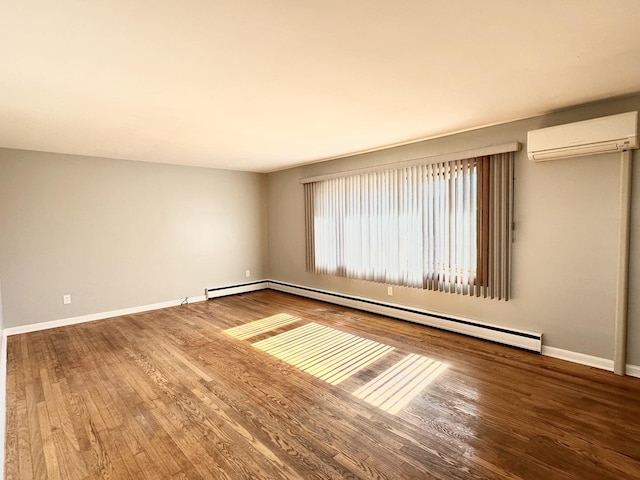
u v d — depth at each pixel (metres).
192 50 1.86
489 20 1.60
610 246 2.92
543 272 3.30
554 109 3.02
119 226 5.05
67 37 1.69
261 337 4.00
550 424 2.21
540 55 1.98
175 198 5.61
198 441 2.12
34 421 2.36
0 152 4.14
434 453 1.97
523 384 2.74
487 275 3.62
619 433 2.11
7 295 4.20
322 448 2.03
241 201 6.46
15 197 4.25
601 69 2.18
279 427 2.25
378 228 4.70
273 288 6.73
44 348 3.72
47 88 2.33
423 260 4.18
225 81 2.29
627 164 2.75
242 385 2.83
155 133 3.61
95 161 4.83
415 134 3.84
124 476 1.84
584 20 1.61
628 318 2.86
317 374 3.01
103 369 3.17
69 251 4.64
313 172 5.76
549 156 3.04
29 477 1.84
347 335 3.99
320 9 1.49
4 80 2.19
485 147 3.53
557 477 1.77
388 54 1.94
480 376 2.89
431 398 2.56
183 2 1.42
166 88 2.39
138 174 5.22
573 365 3.08
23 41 1.72
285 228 6.45
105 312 4.93
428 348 3.54
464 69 2.16
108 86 2.32
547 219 3.25
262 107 2.83
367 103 2.77
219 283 6.18
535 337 3.33
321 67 2.10
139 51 1.86
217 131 3.57
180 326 4.47
